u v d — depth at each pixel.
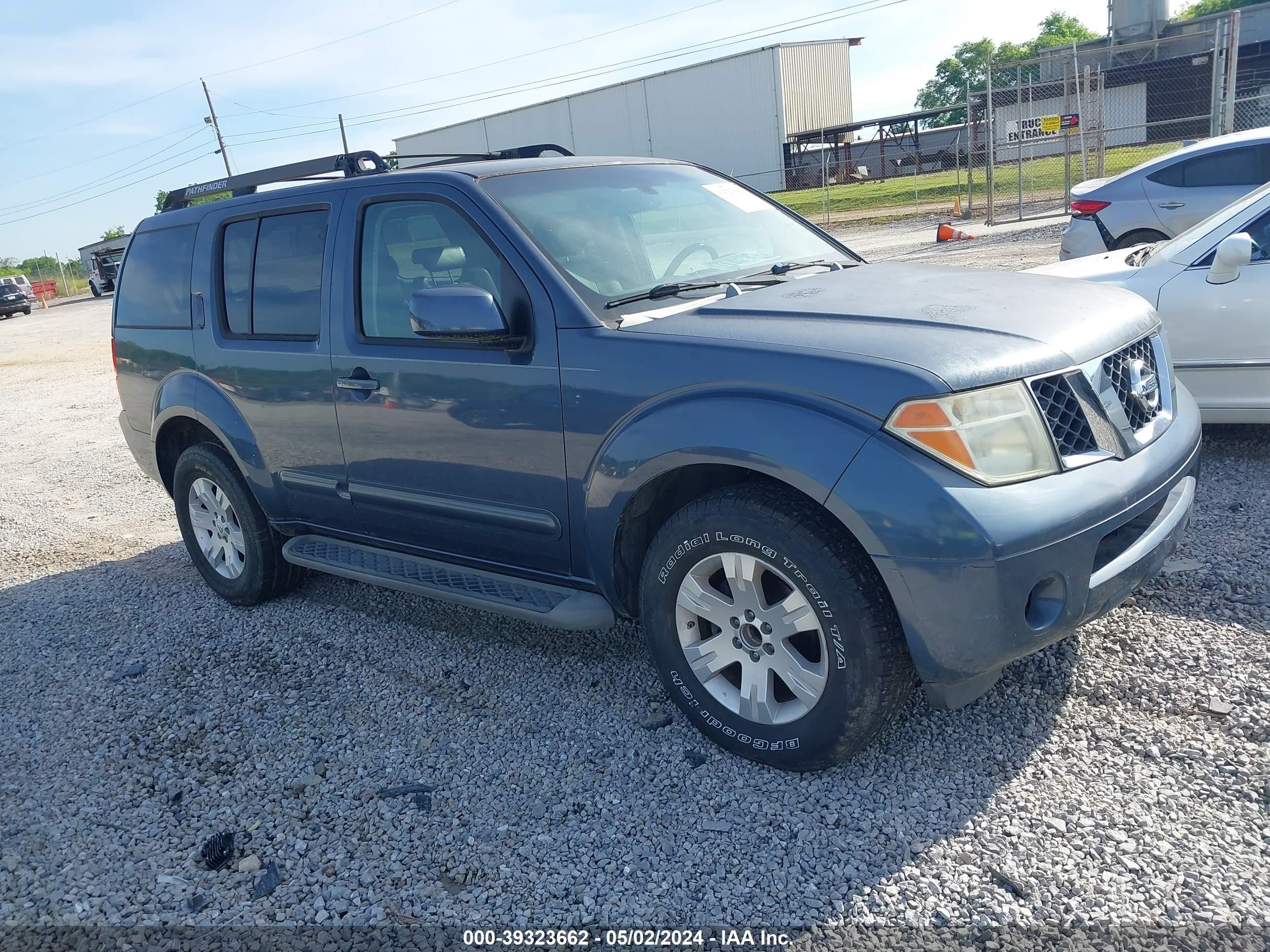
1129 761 2.88
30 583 5.59
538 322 3.27
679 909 2.51
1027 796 2.78
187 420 4.89
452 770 3.23
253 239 4.36
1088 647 3.51
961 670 2.61
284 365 4.14
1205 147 9.46
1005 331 2.84
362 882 2.72
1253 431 5.81
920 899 2.45
